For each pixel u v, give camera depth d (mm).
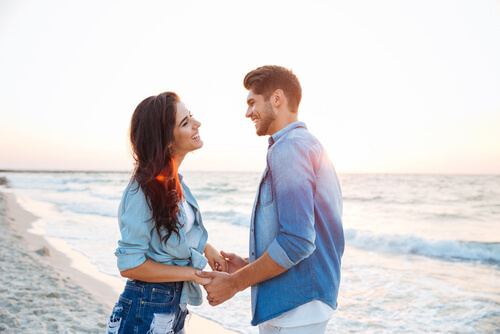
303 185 1646
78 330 3510
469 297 4859
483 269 6609
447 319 4129
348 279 5809
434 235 10844
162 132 1860
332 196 1833
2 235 8227
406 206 20797
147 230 1757
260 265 1713
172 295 1859
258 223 1850
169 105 1876
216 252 2334
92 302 4309
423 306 4543
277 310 1752
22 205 17250
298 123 1865
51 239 8430
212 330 3775
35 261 6059
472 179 52562
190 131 1951
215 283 1795
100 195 23938
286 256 1631
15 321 3566
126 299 1818
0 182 43188
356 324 4023
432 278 5879
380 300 4785
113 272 5730
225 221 13016
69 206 16516
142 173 1804
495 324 3953
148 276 1768
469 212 17641
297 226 1607
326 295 1773
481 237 10406
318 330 1793
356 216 16359
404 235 9172
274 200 1784
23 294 4387
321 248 1790
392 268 6605
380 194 28516
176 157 2041
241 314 4195
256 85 1899
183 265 1927
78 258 6641
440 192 30141
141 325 1781
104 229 9938
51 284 4867
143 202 1766
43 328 3502
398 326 3957
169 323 1841
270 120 1905
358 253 8117
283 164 1681
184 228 1906
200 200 23000
